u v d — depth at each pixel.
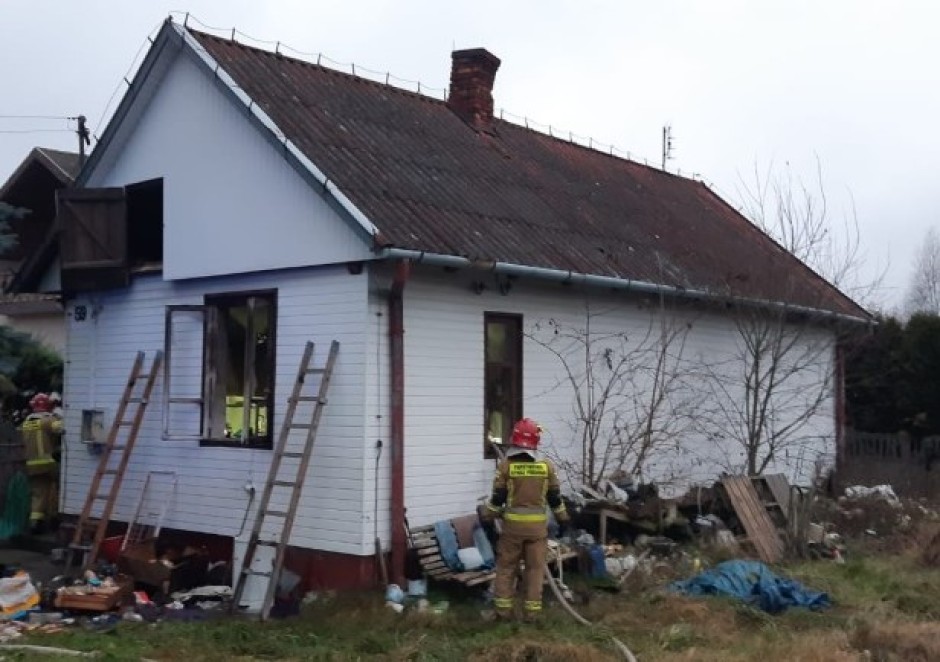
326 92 13.03
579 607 9.65
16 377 17.42
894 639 8.24
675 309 14.46
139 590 10.86
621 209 15.91
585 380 12.90
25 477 14.52
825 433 17.95
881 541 13.43
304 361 10.52
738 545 12.33
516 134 16.73
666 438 13.95
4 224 14.32
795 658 7.74
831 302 17.44
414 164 12.39
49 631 9.27
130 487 12.52
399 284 10.18
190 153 11.89
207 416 11.62
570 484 12.51
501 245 11.34
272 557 10.64
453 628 8.95
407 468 10.54
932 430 21.25
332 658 7.99
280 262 10.83
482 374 11.47
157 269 12.46
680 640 8.37
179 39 11.74
